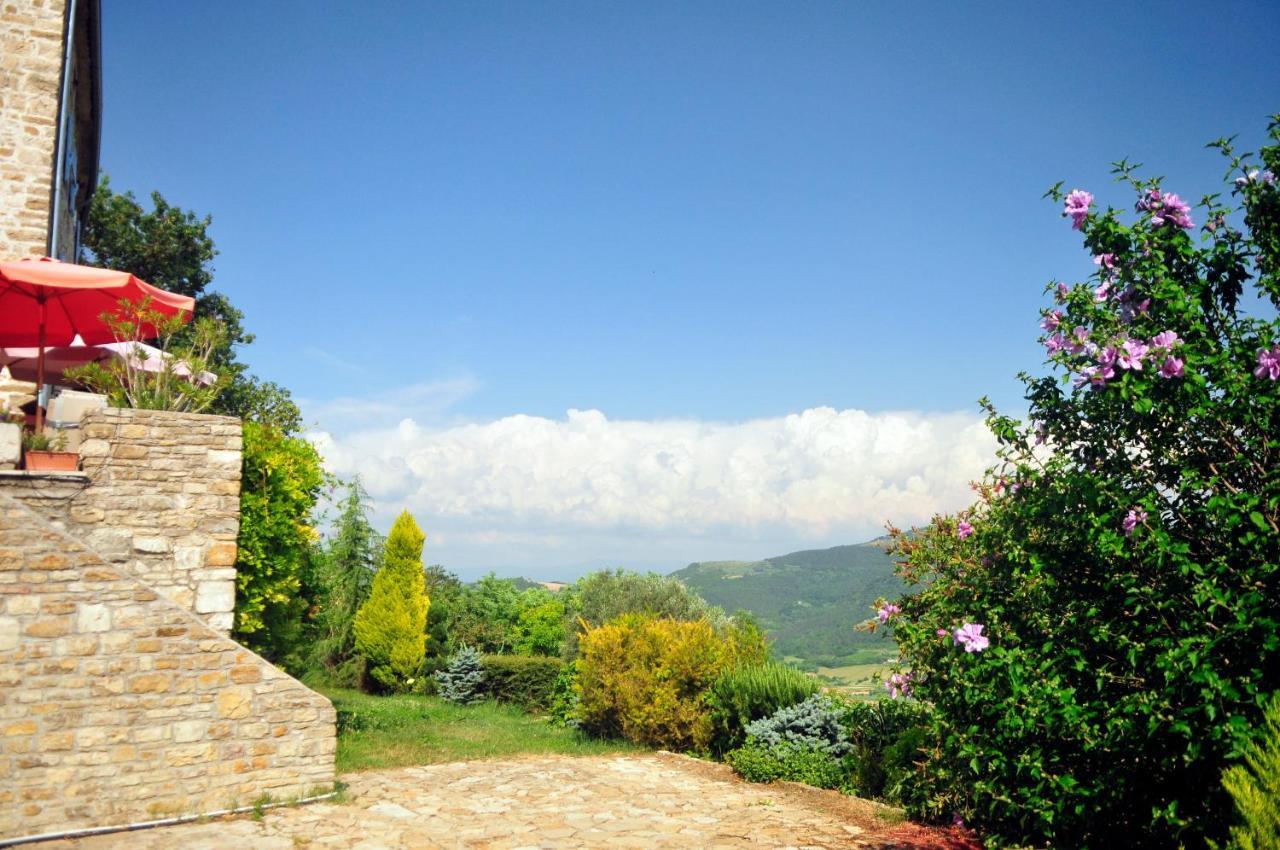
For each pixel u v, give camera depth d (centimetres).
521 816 1010
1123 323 593
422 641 2380
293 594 1314
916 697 917
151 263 2903
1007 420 655
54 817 855
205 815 921
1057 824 628
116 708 897
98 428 1034
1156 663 514
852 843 922
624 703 1600
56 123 1447
